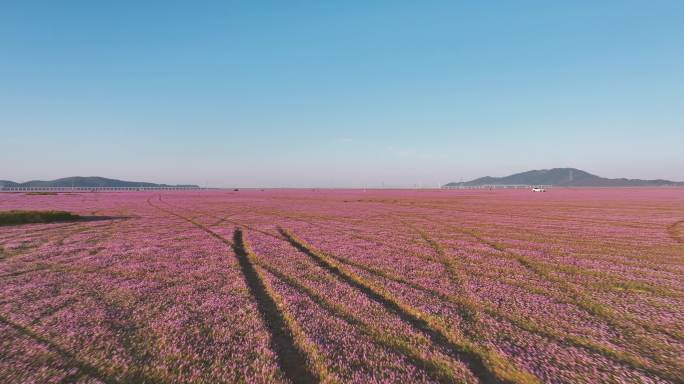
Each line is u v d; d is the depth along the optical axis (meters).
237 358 7.64
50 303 11.08
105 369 7.16
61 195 105.25
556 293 12.52
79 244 22.56
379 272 15.45
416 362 7.56
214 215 44.72
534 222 35.69
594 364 7.41
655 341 8.63
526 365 7.33
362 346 8.19
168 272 15.30
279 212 49.47
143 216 42.84
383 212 48.94
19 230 29.45
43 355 7.72
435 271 15.64
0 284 13.29
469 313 10.48
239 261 17.91
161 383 6.72
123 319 9.84
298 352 8.06
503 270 15.98
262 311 10.71
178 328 9.19
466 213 46.75
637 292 12.69
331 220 38.44
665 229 30.00
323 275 14.78
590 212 47.09
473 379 6.82
